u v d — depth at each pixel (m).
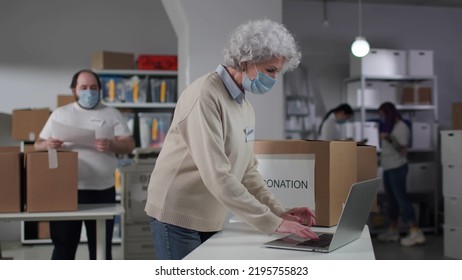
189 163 1.80
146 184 4.73
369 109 6.57
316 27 6.80
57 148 3.30
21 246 5.77
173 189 1.83
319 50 6.80
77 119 3.53
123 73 5.89
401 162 5.71
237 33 1.76
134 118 6.01
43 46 6.18
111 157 3.57
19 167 3.03
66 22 6.22
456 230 5.01
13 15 6.12
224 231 1.98
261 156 2.21
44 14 6.18
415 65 6.38
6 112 6.11
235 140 1.82
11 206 3.03
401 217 6.37
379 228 6.30
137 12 6.36
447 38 7.05
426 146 6.51
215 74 1.81
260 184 2.04
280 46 1.72
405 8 6.96
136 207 4.72
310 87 6.77
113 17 6.32
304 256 1.57
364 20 6.88
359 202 1.70
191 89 1.79
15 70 6.13
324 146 2.12
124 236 4.73
